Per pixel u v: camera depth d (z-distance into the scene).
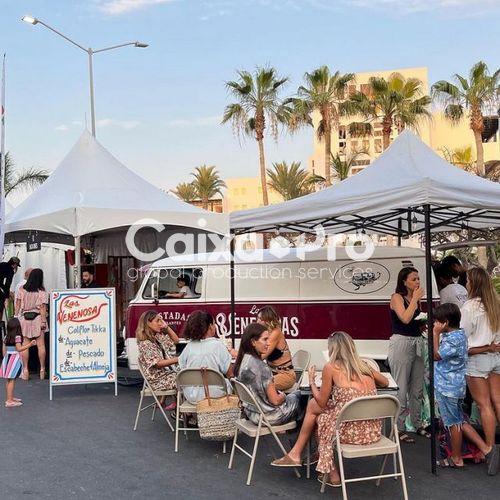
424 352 7.02
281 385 6.84
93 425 7.68
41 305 10.86
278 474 5.83
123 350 12.18
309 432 5.55
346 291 9.12
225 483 5.59
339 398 5.14
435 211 8.24
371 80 35.75
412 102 35.41
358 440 5.02
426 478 5.67
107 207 9.67
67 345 9.19
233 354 7.62
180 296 10.18
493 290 5.98
